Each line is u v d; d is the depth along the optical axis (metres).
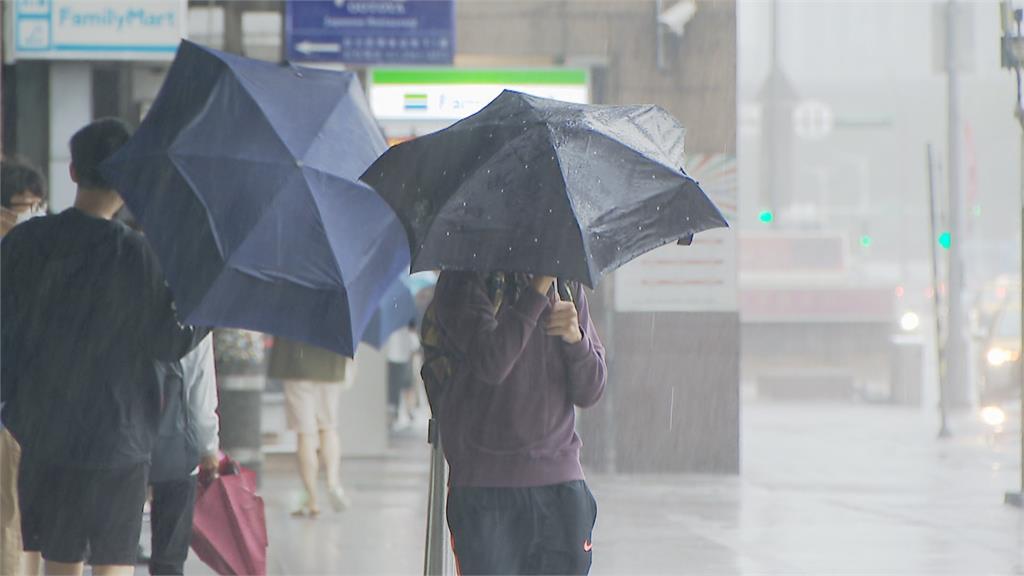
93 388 18.38
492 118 15.78
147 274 18.72
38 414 18.44
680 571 28.81
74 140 19.30
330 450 38.91
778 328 89.25
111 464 18.38
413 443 60.28
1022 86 41.62
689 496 41.56
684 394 47.47
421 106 47.03
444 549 16.31
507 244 15.12
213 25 47.22
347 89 21.36
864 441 60.88
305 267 19.94
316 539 34.00
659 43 47.00
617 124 15.95
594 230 15.16
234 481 23.05
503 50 46.72
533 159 15.20
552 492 15.59
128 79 45.81
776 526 35.56
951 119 83.31
